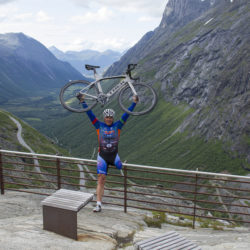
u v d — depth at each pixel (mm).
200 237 6648
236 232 7473
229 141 170250
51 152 117875
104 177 6941
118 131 6793
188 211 27484
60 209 5566
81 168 96562
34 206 7926
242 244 5914
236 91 186875
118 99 6738
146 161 188750
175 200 36500
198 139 192375
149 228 7062
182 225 8469
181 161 177000
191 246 4359
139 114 6512
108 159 6812
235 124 172125
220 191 109000
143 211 9711
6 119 134500
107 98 6656
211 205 101688
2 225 6043
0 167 8695
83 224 6484
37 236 5438
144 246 4336
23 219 6621
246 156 157125
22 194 9102
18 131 125438
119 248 5664
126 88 6719
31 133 127875
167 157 186000
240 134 166375
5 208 7523
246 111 169750
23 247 4914
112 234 6109
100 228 6348
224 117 182625
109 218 7211
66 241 5379
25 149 105188
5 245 4922
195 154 178875
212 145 178875
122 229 6504
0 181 8805
